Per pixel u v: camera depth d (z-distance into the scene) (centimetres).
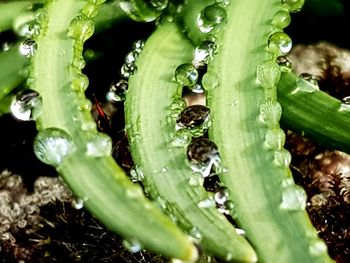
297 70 15
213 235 11
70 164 11
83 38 12
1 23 14
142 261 13
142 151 12
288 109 13
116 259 13
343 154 14
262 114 12
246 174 11
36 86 12
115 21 14
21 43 13
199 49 13
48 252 14
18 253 14
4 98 14
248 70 12
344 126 12
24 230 14
